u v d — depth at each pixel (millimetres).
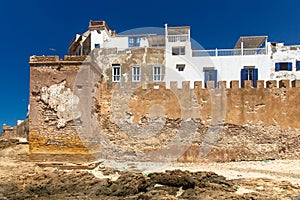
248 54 36500
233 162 26297
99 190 16438
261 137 27125
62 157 23500
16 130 43438
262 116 27328
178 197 15164
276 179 19109
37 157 23594
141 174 18109
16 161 23531
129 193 16109
